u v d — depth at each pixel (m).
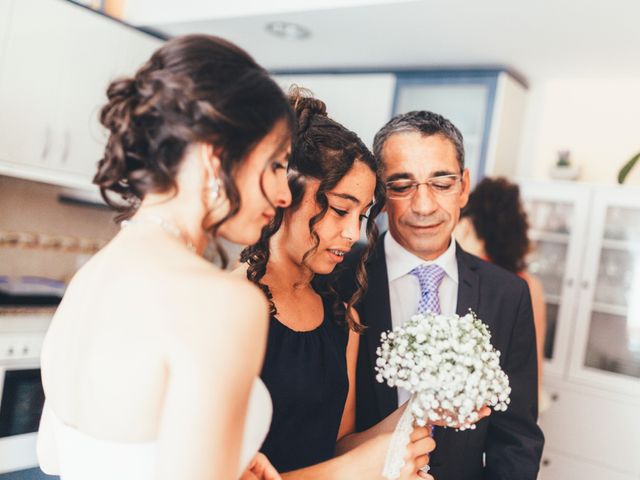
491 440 1.42
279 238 1.17
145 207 0.86
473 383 1.07
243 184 0.84
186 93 0.79
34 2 3.08
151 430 0.74
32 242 3.56
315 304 1.23
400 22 3.21
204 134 0.79
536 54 3.47
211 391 0.71
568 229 3.61
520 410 1.41
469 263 1.46
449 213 1.37
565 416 3.52
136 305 0.76
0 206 3.46
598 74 3.73
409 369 1.14
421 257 1.42
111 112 0.86
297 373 1.12
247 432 0.86
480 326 1.19
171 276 0.76
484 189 2.90
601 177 3.83
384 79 4.00
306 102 1.17
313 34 3.56
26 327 2.96
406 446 1.12
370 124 4.03
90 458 0.79
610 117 3.83
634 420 3.36
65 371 0.85
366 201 1.17
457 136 1.39
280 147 0.86
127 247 0.82
